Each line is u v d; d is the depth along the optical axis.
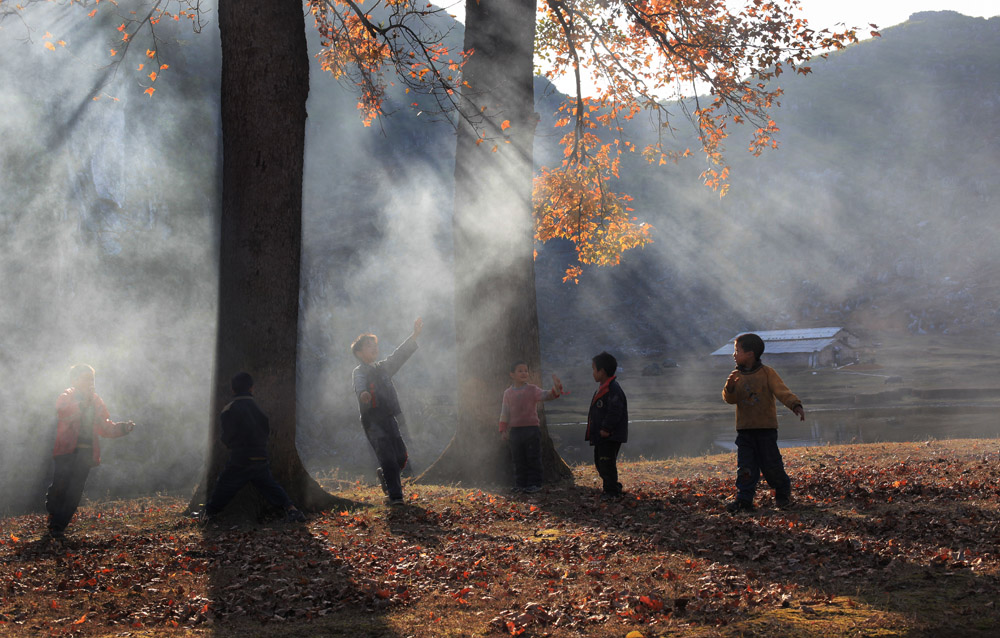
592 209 16.50
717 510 7.97
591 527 7.23
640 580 5.03
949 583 4.43
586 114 15.60
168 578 5.67
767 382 7.99
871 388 73.12
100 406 8.20
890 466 11.55
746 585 4.70
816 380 85.75
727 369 106.81
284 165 9.01
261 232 8.90
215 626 4.45
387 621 4.40
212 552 6.52
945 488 8.28
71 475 7.86
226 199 9.05
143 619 4.65
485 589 5.09
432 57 10.98
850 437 34.47
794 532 6.40
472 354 12.06
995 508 6.88
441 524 7.82
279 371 8.94
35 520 9.83
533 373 12.12
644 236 16.72
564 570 5.50
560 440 42.25
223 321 9.00
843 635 3.57
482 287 12.08
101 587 5.45
